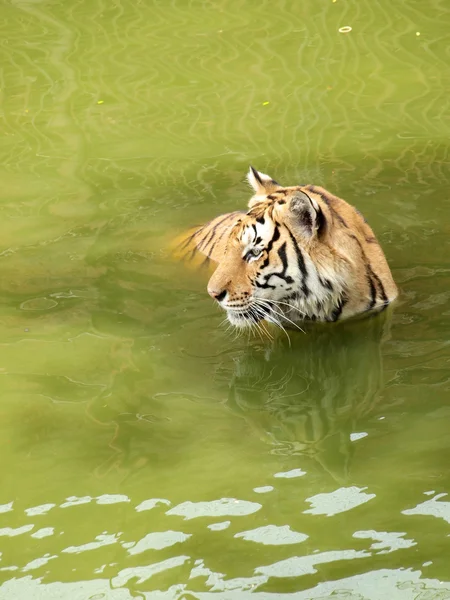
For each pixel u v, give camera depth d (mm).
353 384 9672
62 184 14820
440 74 18234
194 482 8195
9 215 13797
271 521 7652
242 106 17531
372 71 18609
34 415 9203
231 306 10367
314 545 7348
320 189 11070
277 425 9023
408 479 8094
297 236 10328
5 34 21609
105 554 7367
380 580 6941
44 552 7426
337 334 10602
